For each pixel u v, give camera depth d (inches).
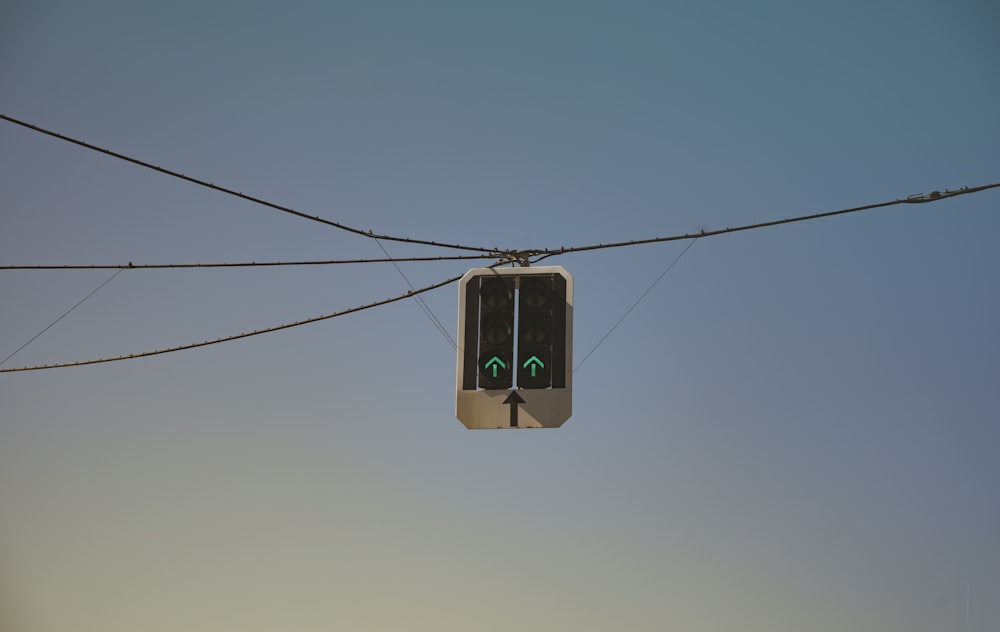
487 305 631.2
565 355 625.0
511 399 622.2
